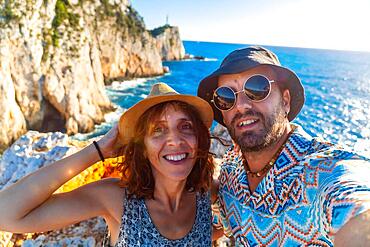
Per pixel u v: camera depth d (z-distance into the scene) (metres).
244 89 0.61
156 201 0.64
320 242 0.48
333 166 0.47
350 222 0.35
